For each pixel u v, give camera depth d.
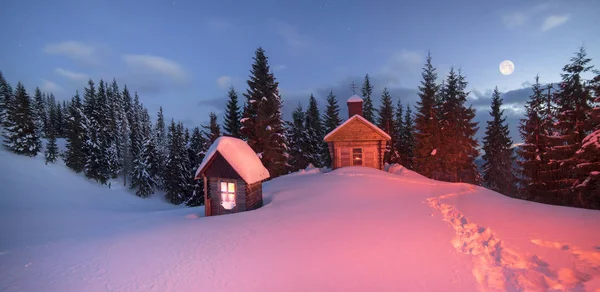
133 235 10.70
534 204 13.59
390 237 8.97
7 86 56.59
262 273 6.96
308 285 6.27
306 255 7.86
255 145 32.94
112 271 7.43
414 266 6.91
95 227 13.45
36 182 39.97
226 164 14.61
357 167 24.83
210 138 42.34
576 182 21.28
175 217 15.04
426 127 35.59
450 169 33.72
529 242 8.05
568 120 23.27
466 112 36.00
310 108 53.19
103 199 43.34
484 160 39.69
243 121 33.22
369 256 7.58
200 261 7.84
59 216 18.59
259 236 9.68
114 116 68.50
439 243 8.37
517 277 6.09
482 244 8.24
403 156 46.38
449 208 12.70
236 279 6.72
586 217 10.60
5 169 40.19
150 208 44.56
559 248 7.58
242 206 14.55
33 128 50.22
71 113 61.94
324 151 47.94
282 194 16.95
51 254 8.88
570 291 5.29
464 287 5.89
